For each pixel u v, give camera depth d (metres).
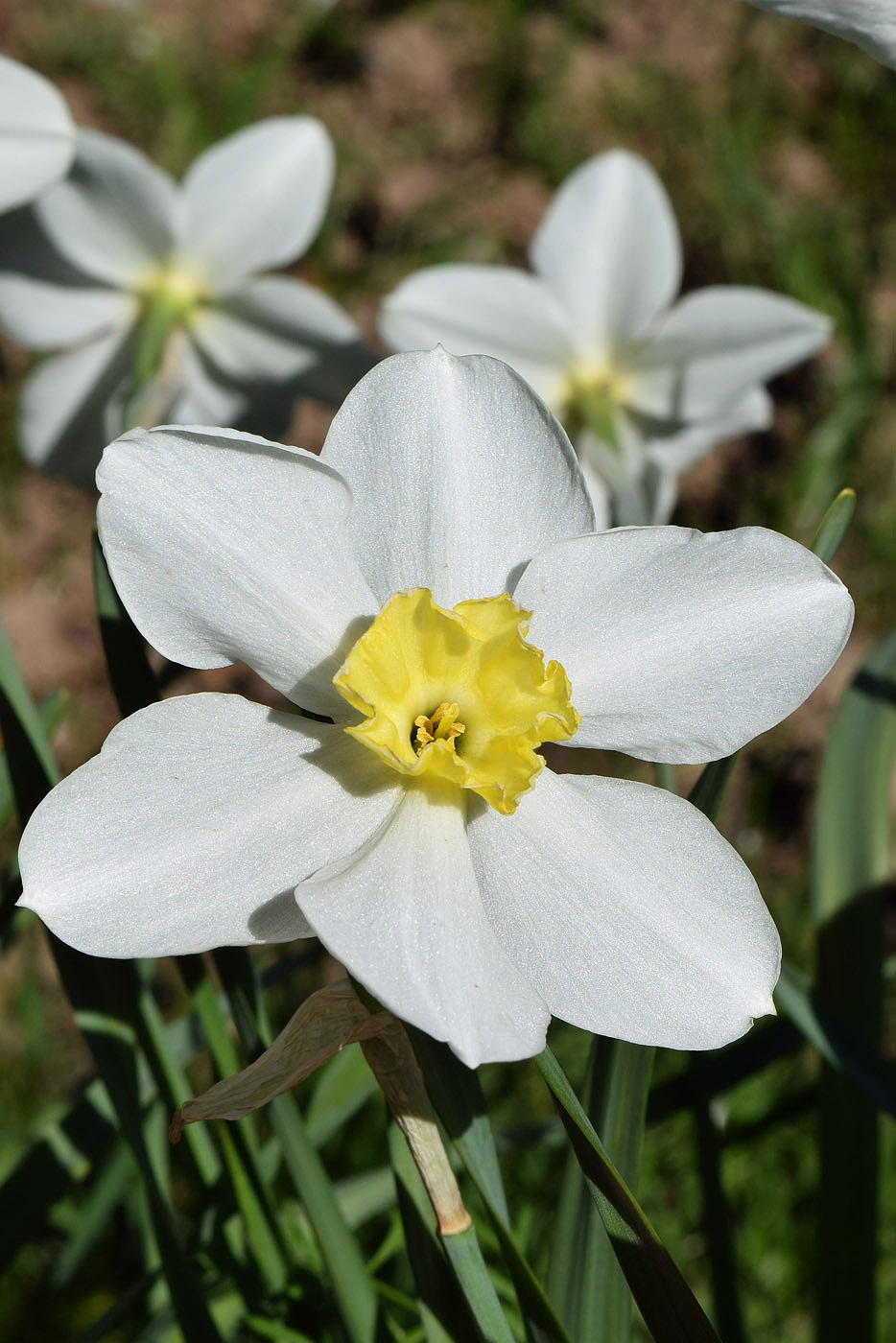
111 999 0.62
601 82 0.95
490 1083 0.74
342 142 0.95
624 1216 0.45
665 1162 0.74
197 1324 0.62
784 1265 0.74
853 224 0.92
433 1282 0.57
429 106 0.96
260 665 0.54
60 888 0.47
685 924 0.50
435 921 0.49
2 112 0.69
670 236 0.72
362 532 0.55
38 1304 0.73
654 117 0.95
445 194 0.94
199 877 0.49
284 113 0.96
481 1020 0.45
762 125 0.95
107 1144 0.65
